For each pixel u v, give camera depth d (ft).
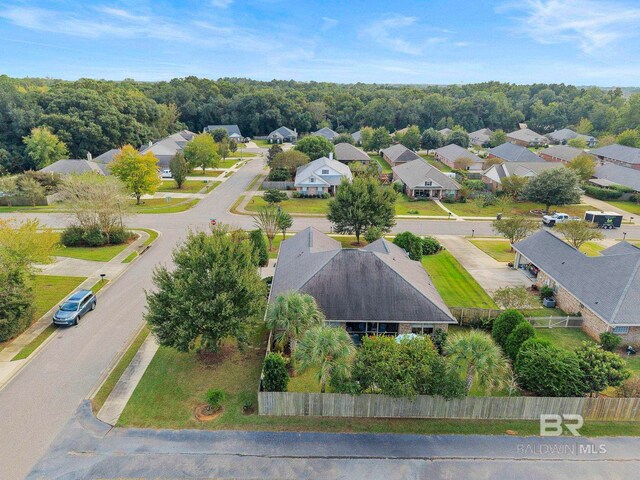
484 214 221.05
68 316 103.19
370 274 99.45
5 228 113.50
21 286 100.53
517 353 87.10
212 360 91.15
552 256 130.11
